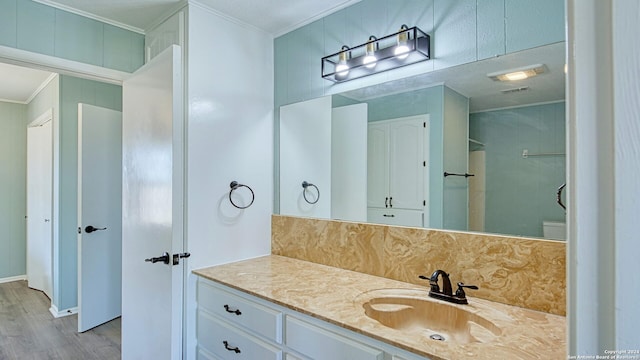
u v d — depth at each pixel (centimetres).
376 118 189
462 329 136
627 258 32
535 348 104
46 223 396
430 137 169
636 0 31
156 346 176
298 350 140
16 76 358
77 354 259
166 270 167
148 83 186
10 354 259
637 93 31
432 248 163
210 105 207
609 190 33
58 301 333
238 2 200
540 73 139
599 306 34
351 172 199
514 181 145
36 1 195
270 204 240
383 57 180
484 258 148
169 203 165
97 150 307
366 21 192
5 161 450
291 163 231
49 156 388
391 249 178
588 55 34
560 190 136
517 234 144
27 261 439
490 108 151
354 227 194
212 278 182
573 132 36
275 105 242
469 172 156
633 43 31
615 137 33
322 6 205
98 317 307
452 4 160
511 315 130
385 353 113
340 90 204
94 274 304
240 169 222
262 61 237
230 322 172
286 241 231
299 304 142
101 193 310
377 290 159
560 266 131
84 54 212
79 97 342
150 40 229
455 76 160
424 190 171
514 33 143
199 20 203
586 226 35
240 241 221
